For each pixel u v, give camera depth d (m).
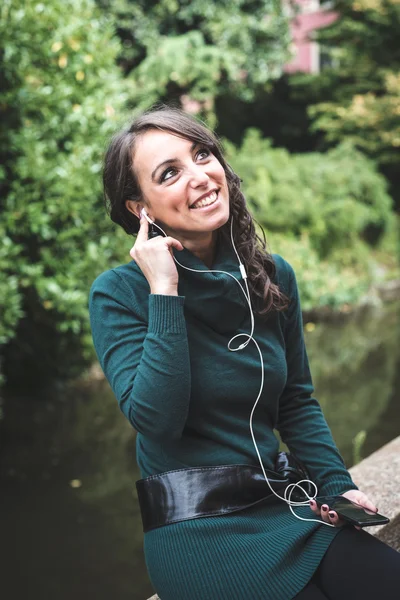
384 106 14.02
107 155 1.52
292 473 1.51
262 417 1.52
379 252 13.11
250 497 1.42
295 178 11.17
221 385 1.43
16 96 5.16
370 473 2.41
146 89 10.70
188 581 1.33
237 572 1.31
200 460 1.42
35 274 5.44
